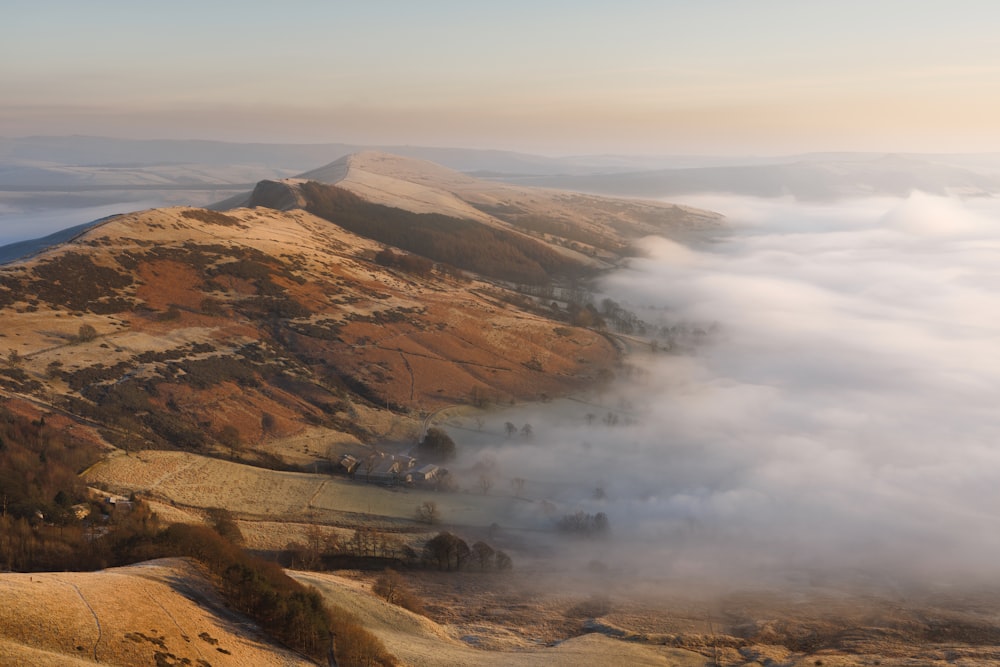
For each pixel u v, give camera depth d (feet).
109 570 314.76
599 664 354.13
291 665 283.59
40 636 242.37
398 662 318.86
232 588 326.85
